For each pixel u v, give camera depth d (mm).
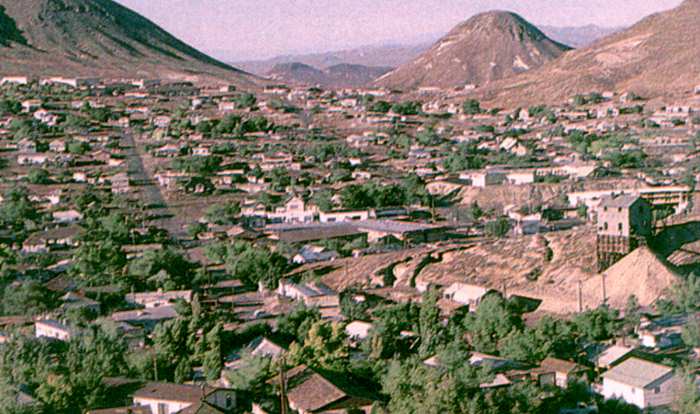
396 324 154000
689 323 145125
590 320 148375
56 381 117562
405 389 111625
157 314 174000
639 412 116500
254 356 126312
